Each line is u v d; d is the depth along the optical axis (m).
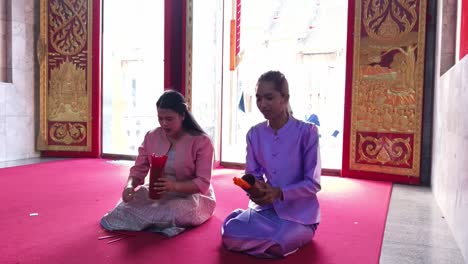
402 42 5.20
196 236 2.79
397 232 3.08
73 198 3.93
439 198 4.02
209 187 3.20
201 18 6.16
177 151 2.94
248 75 8.95
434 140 4.79
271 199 2.28
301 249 2.59
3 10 6.64
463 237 2.58
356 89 5.46
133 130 9.28
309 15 8.58
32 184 4.62
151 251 2.50
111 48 8.33
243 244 2.43
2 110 6.54
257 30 8.86
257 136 2.59
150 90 9.34
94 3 6.92
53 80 7.10
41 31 7.05
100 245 2.59
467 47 3.73
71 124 7.08
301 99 8.95
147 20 9.22
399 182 5.26
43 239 2.70
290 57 8.85
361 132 5.46
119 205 2.99
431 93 5.16
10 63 6.72
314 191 2.43
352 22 5.45
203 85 6.22
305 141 2.47
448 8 4.45
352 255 2.50
